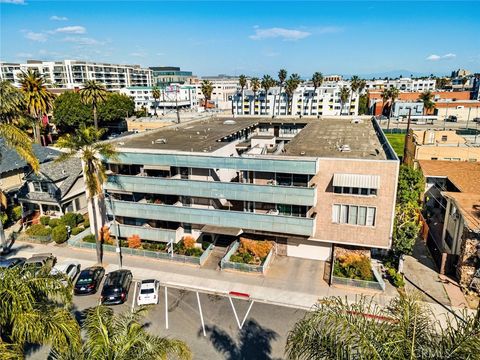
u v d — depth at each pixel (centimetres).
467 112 12781
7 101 2884
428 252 3219
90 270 2870
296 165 2778
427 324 1110
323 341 1102
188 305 2570
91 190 2933
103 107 8662
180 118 8569
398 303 1191
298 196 2825
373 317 1173
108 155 2891
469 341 973
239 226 3028
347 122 5316
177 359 1719
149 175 3400
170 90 16588
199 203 3344
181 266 3123
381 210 2777
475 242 2583
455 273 2805
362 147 3391
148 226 3409
